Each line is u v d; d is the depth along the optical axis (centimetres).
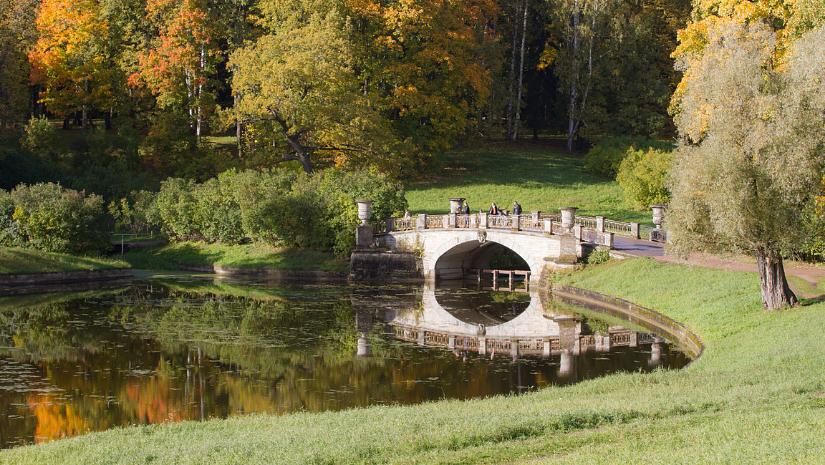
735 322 3738
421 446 2036
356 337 4300
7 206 6244
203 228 7112
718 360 3166
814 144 3525
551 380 3388
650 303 4616
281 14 8206
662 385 2720
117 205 7425
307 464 1950
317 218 6619
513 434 2117
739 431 1978
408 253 6347
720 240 3722
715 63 3912
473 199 7756
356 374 3516
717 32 4934
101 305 5188
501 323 4719
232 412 2962
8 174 7288
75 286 5938
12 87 7938
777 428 1983
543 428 2150
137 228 7481
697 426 2080
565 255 5672
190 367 3625
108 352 3897
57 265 5975
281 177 6962
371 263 6388
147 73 8150
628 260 5356
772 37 4584
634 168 7456
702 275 4688
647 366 3553
